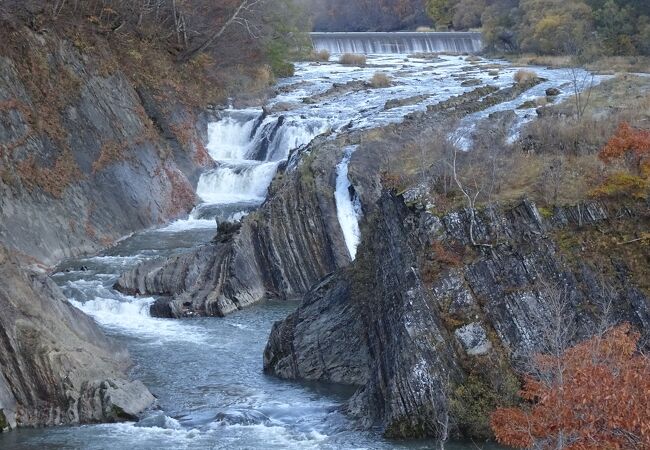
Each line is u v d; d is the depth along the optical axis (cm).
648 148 3098
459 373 2631
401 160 3722
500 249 2820
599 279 2786
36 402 2791
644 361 2161
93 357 3011
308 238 4409
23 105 4816
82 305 3922
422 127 4950
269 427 2703
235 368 3281
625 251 2841
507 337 2711
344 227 4444
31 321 2928
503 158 3347
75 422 2764
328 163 4628
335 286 3275
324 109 6550
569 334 2691
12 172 4528
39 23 5219
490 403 2577
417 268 2797
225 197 5778
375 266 3116
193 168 5956
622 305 2752
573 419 2008
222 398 2977
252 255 4300
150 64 6184
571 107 5166
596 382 2006
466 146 4091
